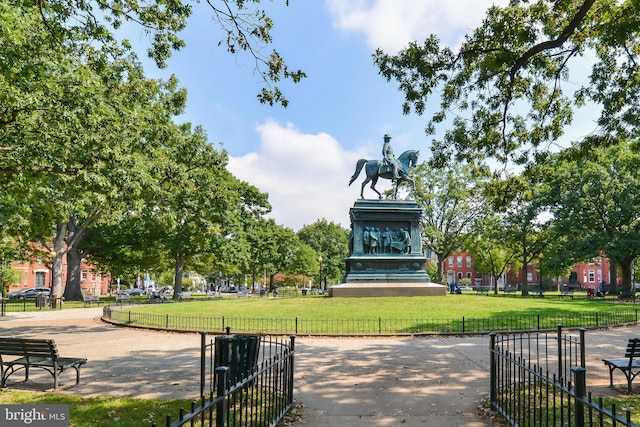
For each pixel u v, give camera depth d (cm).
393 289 2919
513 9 1355
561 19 1427
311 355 1369
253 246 6675
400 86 1469
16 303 3897
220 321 2133
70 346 1565
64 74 1348
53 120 1345
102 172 1542
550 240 5428
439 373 1120
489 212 5609
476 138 1656
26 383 1021
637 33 1317
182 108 2911
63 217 3008
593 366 1184
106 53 1379
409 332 1800
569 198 4694
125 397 900
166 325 2005
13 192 1711
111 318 2369
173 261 5650
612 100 1566
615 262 5009
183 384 1010
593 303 3159
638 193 4459
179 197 2577
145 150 2097
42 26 1209
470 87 1542
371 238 3000
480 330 1839
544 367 1166
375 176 3159
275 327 1948
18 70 1103
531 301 2938
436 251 5962
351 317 2178
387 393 935
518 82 1570
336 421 760
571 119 1648
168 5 1107
